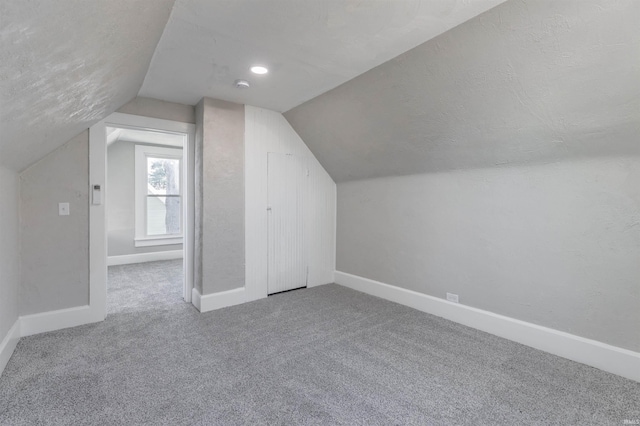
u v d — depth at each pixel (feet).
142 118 10.05
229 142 10.80
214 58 7.49
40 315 8.52
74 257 9.00
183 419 5.29
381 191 11.98
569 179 7.34
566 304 7.47
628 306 6.61
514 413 5.49
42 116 5.63
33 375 6.51
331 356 7.46
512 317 8.43
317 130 11.75
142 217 18.10
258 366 6.98
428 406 5.68
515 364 7.13
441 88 7.55
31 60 3.58
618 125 6.14
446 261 9.93
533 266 8.00
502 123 7.47
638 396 5.96
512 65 6.26
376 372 6.78
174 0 5.25
